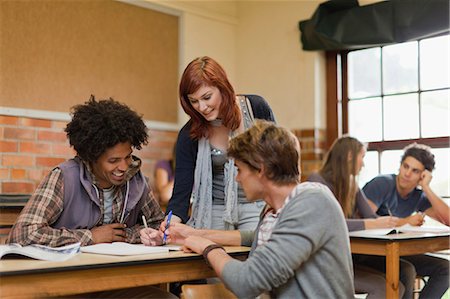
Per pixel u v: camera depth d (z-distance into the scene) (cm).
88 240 174
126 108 190
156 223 207
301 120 419
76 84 378
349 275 146
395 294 205
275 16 438
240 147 153
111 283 139
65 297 148
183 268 153
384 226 253
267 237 153
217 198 209
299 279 141
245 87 455
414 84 377
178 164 213
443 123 363
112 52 397
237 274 142
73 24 378
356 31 381
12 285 124
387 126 390
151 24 418
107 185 190
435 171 365
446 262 270
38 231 166
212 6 450
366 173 397
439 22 348
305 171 414
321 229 139
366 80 402
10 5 349
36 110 359
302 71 420
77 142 180
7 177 346
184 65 430
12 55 349
